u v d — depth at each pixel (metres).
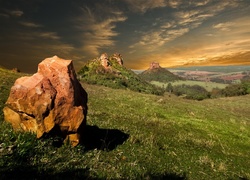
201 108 42.25
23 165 6.80
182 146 14.39
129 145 11.76
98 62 128.62
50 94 8.33
